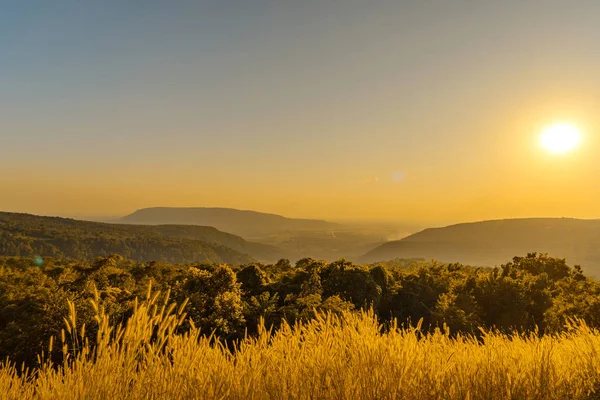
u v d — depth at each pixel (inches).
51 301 789.2
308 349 128.0
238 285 1074.1
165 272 1905.8
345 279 1606.8
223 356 119.1
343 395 103.5
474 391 112.6
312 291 1449.3
